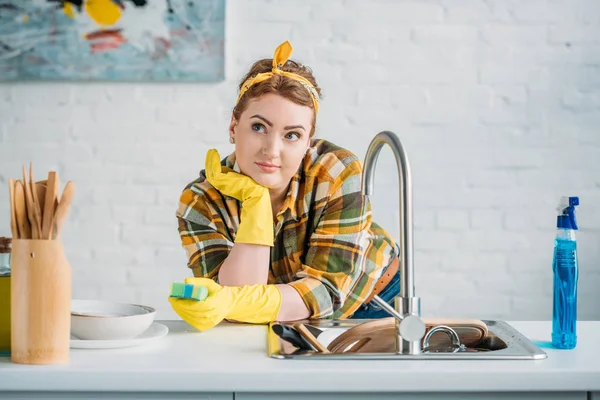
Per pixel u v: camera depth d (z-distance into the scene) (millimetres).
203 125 3094
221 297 1421
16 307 1134
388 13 3074
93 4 3033
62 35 3035
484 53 3078
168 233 3090
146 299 3088
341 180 1718
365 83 3076
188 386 1088
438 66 3080
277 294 1518
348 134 3078
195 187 1750
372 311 1975
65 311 1140
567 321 1267
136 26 3037
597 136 3086
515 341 1285
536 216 3090
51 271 1129
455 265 3084
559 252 1278
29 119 3082
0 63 3035
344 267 1661
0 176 3080
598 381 1099
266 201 1642
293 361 1154
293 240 1742
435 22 3080
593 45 3080
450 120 3086
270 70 1646
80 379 1091
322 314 1562
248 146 1625
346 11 3068
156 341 1327
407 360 1163
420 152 3086
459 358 1173
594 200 3088
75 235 3080
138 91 3088
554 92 3086
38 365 1123
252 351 1239
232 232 1744
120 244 3082
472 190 3090
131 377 1089
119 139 3090
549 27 3078
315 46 3070
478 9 3076
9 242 1223
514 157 3088
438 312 3086
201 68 3047
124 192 3084
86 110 3086
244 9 3070
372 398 1106
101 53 3039
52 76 3041
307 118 1631
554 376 1097
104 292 3084
